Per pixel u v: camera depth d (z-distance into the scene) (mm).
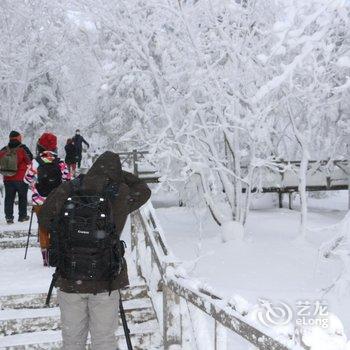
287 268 8227
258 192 11469
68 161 21281
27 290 5672
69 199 3744
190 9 9672
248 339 2766
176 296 4633
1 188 13922
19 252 8273
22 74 18578
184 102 10438
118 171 3957
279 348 2391
